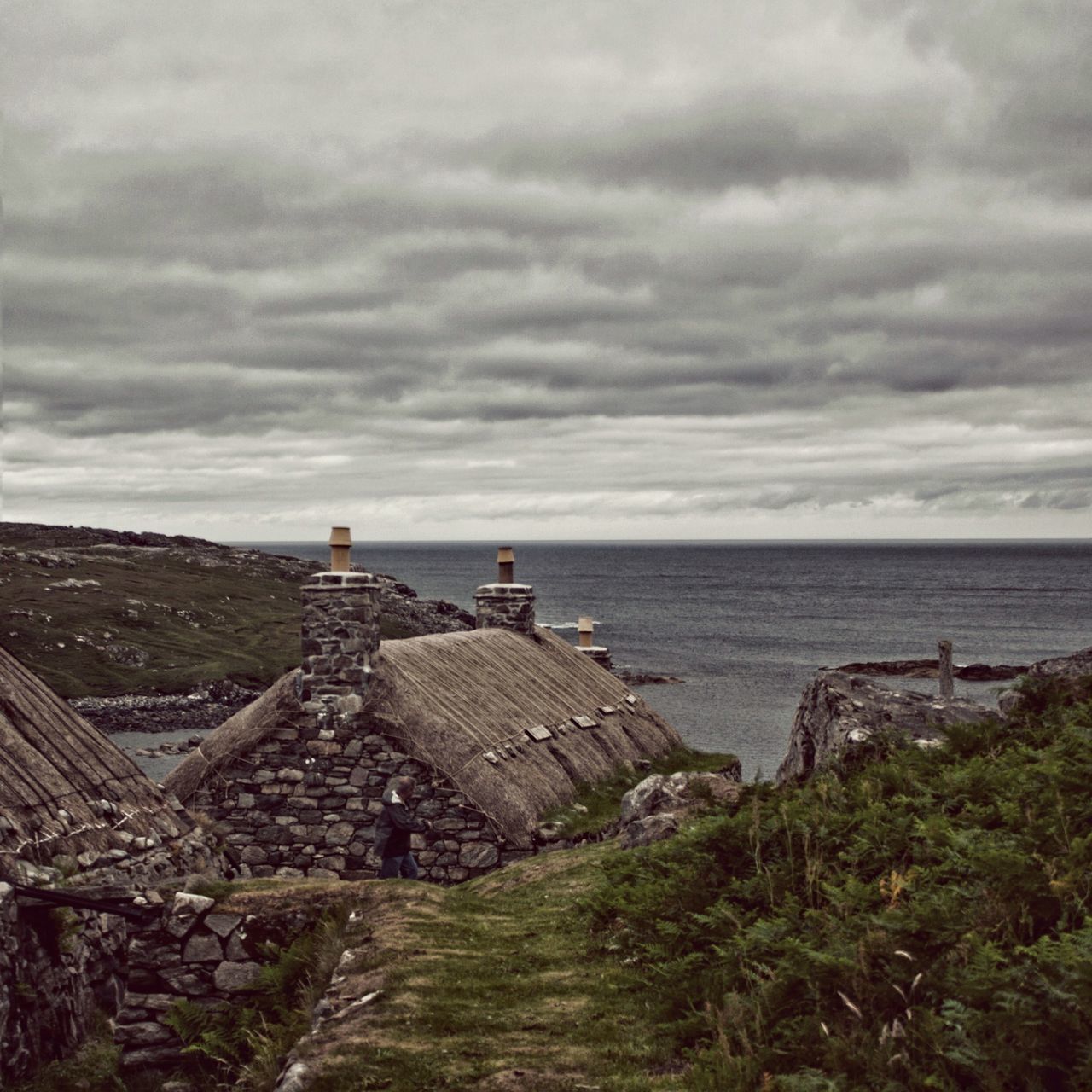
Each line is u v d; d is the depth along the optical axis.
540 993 7.30
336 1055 6.35
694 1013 6.31
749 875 8.05
